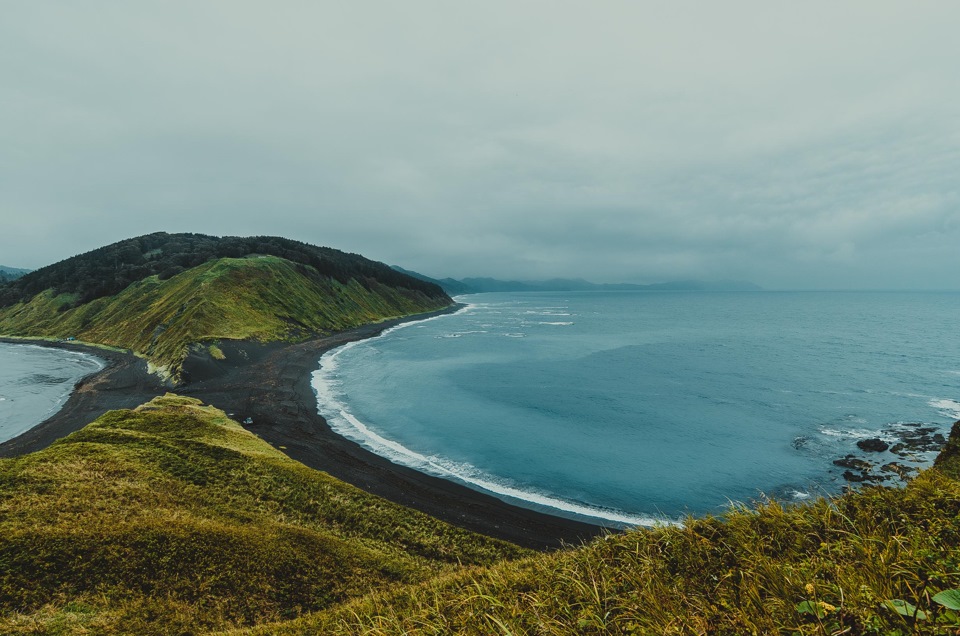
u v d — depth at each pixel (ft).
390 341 378.53
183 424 117.19
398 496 106.52
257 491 83.05
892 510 17.72
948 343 345.10
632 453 137.69
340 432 151.94
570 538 91.25
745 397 196.13
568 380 234.38
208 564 52.34
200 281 354.74
